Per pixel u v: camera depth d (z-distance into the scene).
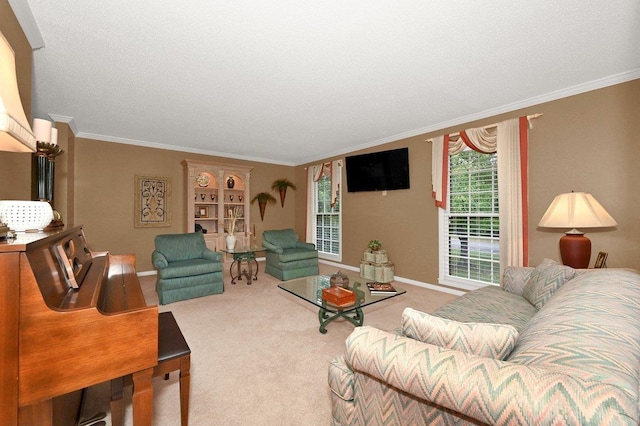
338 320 2.82
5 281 0.78
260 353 2.16
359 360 0.94
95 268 1.54
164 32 1.90
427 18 1.76
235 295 3.65
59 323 0.85
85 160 4.33
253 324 2.71
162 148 5.03
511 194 3.13
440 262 3.88
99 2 1.62
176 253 3.81
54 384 0.84
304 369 1.95
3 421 0.78
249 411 1.54
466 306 1.96
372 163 4.74
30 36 1.84
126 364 0.97
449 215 3.85
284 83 2.64
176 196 5.18
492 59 2.25
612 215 2.55
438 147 3.82
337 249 5.68
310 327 2.65
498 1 1.63
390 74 2.48
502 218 3.20
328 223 5.93
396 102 3.11
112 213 4.55
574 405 0.56
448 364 0.76
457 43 2.03
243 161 6.04
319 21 1.79
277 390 1.72
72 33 1.89
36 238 0.96
